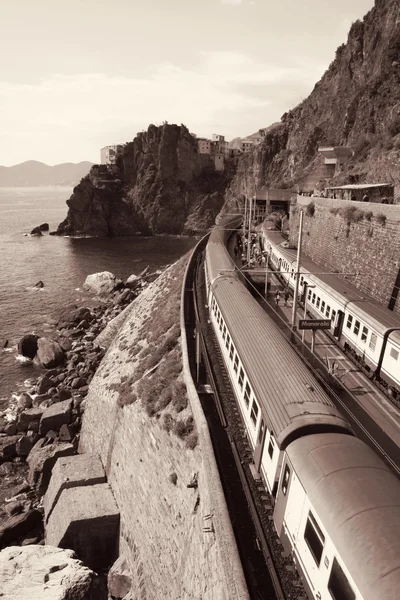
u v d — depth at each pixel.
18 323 62.97
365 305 25.42
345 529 9.62
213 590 13.85
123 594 21.12
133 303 57.53
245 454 17.75
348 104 97.56
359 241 33.31
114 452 26.64
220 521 13.70
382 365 22.05
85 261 110.00
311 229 44.41
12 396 42.28
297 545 11.91
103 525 23.42
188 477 18.64
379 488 10.34
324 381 21.89
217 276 32.19
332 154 80.25
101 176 165.50
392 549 8.68
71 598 17.42
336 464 11.31
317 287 31.17
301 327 23.59
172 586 17.78
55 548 20.86
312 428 13.07
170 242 144.88
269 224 71.75
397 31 86.38
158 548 19.64
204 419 18.66
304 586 11.53
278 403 14.62
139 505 22.08
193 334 30.77
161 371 27.52
